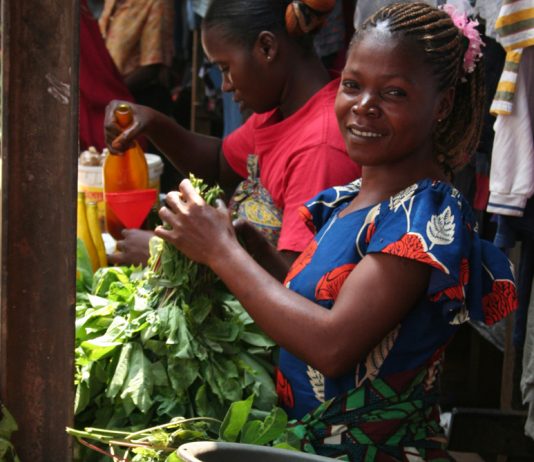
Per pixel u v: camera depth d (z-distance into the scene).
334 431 1.57
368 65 1.52
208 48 2.21
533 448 2.64
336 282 1.56
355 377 1.56
